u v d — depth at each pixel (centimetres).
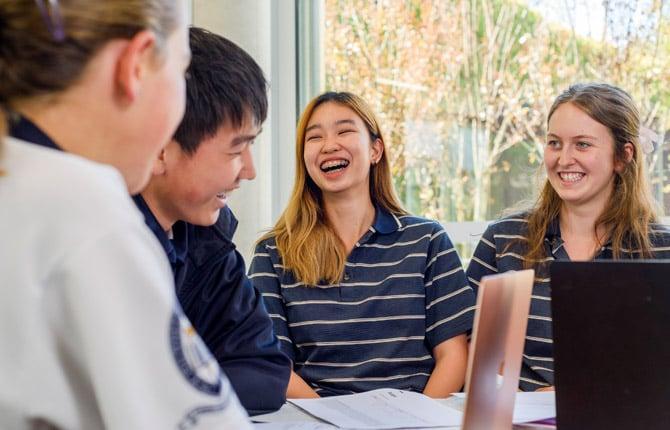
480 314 100
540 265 209
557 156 208
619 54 253
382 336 206
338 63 287
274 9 289
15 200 64
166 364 66
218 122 122
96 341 63
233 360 147
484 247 221
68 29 69
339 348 205
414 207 278
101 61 72
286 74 289
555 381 110
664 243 206
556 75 260
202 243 148
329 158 213
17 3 69
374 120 221
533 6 262
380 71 281
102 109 73
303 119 221
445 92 274
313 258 210
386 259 212
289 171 290
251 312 152
